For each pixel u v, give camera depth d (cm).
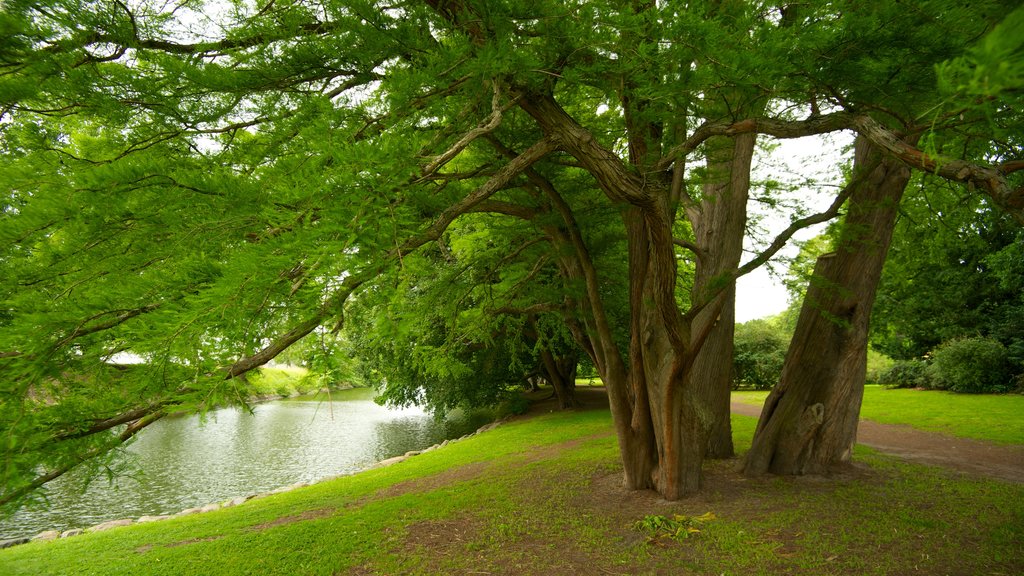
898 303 1961
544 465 932
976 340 1695
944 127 225
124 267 218
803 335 741
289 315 213
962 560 448
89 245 214
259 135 351
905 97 291
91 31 250
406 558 545
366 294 236
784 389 753
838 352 725
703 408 700
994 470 757
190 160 302
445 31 375
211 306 173
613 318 1147
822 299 722
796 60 281
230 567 548
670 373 602
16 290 210
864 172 520
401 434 2045
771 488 680
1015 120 226
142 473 235
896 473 735
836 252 717
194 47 328
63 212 189
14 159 247
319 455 1675
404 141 224
